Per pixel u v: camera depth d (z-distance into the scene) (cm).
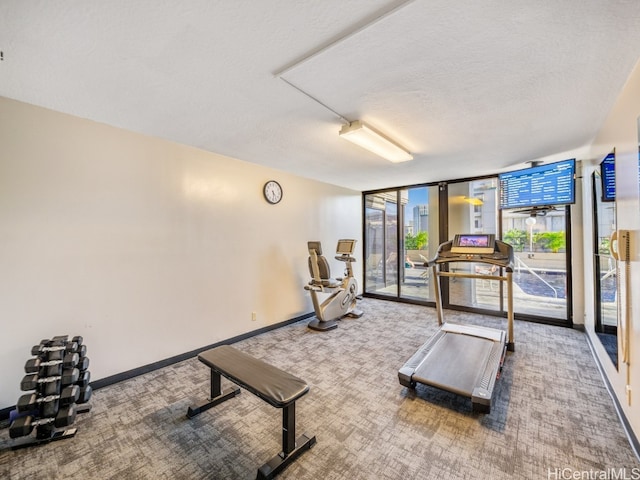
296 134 291
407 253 596
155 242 301
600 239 291
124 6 129
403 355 332
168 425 210
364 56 167
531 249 457
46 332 235
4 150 218
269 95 212
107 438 196
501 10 132
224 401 240
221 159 363
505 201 421
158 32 146
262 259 416
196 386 266
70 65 175
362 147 329
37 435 191
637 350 179
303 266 486
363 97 215
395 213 602
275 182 435
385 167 425
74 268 249
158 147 304
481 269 506
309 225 501
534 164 400
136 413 224
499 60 171
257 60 171
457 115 247
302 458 178
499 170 441
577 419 212
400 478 163
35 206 231
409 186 573
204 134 292
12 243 221
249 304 396
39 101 222
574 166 355
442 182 528
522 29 144
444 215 529
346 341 378
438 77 189
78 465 174
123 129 279
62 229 243
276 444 191
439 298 422
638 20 138
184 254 326
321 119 255
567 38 151
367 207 652
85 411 223
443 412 224
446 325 363
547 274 444
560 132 287
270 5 129
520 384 263
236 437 197
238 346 362
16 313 222
